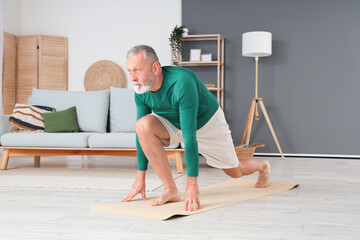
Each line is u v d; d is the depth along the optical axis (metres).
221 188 2.99
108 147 4.00
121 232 1.83
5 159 4.19
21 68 6.31
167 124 2.41
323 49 5.73
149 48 2.18
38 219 2.06
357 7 5.64
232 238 1.73
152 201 2.35
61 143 4.04
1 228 1.89
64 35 6.47
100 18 6.39
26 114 4.38
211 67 6.01
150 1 6.26
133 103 4.58
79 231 1.84
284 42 5.82
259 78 5.88
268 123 5.42
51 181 3.35
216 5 5.99
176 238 1.74
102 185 3.15
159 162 2.39
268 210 2.27
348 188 3.04
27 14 6.53
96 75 6.34
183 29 5.83
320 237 1.75
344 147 5.68
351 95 5.67
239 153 4.28
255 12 5.89
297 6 5.79
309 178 3.57
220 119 2.52
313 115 5.76
